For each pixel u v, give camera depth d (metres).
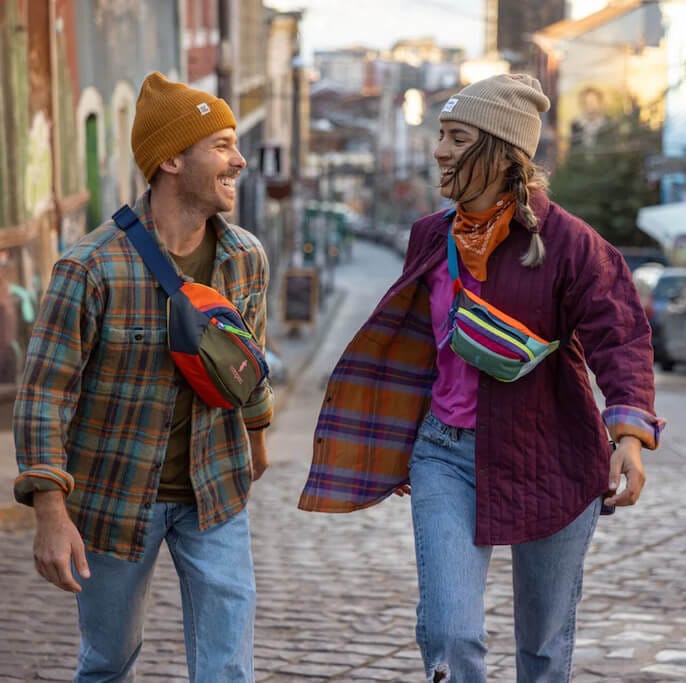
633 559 6.76
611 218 41.66
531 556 3.32
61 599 6.10
